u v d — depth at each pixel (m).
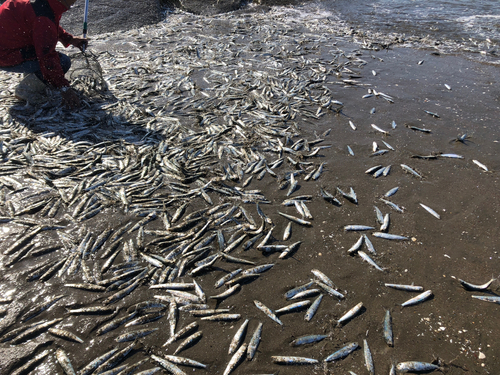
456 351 2.72
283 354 2.75
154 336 2.86
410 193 4.48
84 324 2.90
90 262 3.46
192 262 3.50
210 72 8.32
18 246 3.59
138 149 5.30
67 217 3.98
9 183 4.45
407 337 2.84
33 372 2.57
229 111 6.56
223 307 3.10
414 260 3.53
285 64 8.80
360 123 6.16
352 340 2.83
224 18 13.38
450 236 3.81
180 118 6.32
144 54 9.52
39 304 3.04
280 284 3.31
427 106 6.67
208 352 2.75
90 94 6.89
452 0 14.30
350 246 3.72
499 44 9.80
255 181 4.74
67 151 5.16
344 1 15.25
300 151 5.38
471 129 5.86
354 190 4.56
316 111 6.59
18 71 5.89
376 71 8.38
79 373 2.57
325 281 3.33
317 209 4.25
